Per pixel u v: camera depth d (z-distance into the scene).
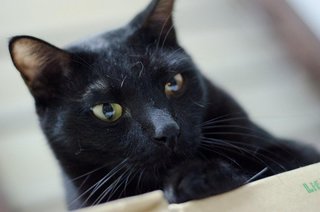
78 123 0.40
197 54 0.73
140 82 0.40
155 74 0.40
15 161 0.64
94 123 0.40
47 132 0.42
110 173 0.40
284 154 0.42
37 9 0.79
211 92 0.45
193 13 0.80
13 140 0.66
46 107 0.42
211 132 0.43
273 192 0.31
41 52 0.40
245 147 0.42
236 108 0.45
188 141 0.39
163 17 0.43
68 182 0.43
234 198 0.31
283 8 0.79
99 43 0.42
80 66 0.41
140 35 0.42
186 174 0.33
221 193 0.31
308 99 0.69
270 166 0.40
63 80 0.41
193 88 0.42
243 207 0.30
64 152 0.42
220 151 0.41
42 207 0.60
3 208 0.59
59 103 0.41
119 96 0.40
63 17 0.78
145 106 0.39
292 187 0.31
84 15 0.78
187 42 0.75
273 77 0.71
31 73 0.41
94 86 0.40
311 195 0.31
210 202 0.30
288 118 0.65
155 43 0.42
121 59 0.41
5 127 0.67
